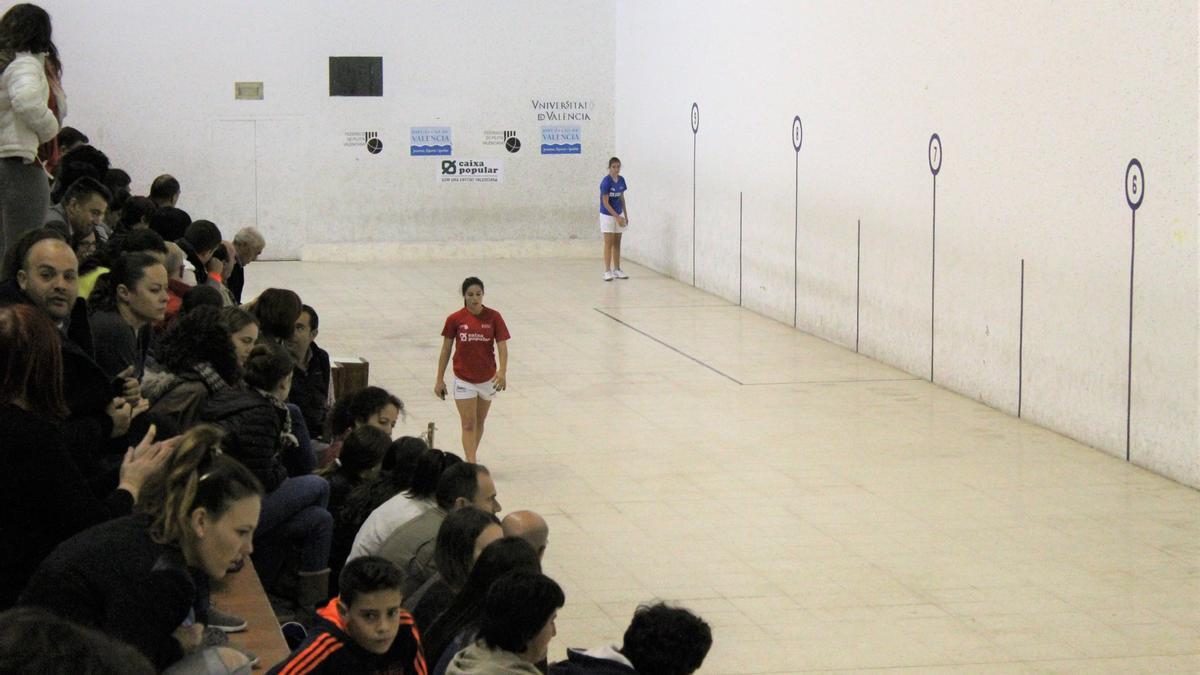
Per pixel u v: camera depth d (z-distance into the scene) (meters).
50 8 21.73
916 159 13.75
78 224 8.25
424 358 14.79
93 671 1.73
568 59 23.33
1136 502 9.65
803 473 10.41
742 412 12.41
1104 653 7.00
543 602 3.93
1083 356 11.23
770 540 8.82
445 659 4.32
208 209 22.61
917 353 13.95
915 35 13.65
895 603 7.71
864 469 10.52
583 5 23.27
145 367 6.81
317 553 6.13
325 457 7.44
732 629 7.30
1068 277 11.39
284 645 4.72
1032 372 11.96
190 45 22.22
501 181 23.42
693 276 20.38
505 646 3.95
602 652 4.16
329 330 16.41
